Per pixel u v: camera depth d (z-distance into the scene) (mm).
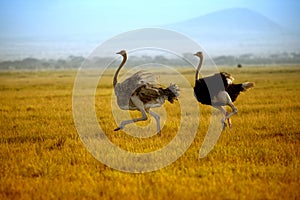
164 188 32375
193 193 31297
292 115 65562
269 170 36781
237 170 36656
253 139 48562
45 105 87188
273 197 30516
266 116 64562
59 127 58062
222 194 31047
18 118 68250
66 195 31438
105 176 36281
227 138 49094
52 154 42938
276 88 123188
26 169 38125
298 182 33750
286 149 43250
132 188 32438
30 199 30766
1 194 31969
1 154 43469
